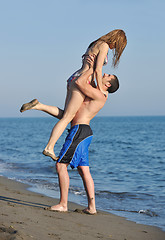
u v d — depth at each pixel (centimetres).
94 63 525
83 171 541
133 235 457
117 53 539
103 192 848
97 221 508
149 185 980
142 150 2384
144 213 628
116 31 532
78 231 424
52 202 665
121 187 940
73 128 529
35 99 525
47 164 1452
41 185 911
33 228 396
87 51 535
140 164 1594
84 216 528
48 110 532
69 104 527
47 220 454
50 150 519
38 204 618
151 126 8538
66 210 544
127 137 4000
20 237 339
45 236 371
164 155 2050
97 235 421
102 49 519
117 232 459
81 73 528
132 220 566
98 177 1145
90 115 532
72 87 529
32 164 1453
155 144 2947
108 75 545
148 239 447
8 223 400
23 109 512
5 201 600
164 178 1127
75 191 830
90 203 554
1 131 5741
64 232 405
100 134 4741
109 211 639
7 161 1582
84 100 533
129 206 694
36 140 3362
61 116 543
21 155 1892
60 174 534
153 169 1397
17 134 4647
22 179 1014
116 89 551
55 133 520
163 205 707
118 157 1927
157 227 525
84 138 524
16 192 767
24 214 470
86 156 536
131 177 1152
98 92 521
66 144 521
